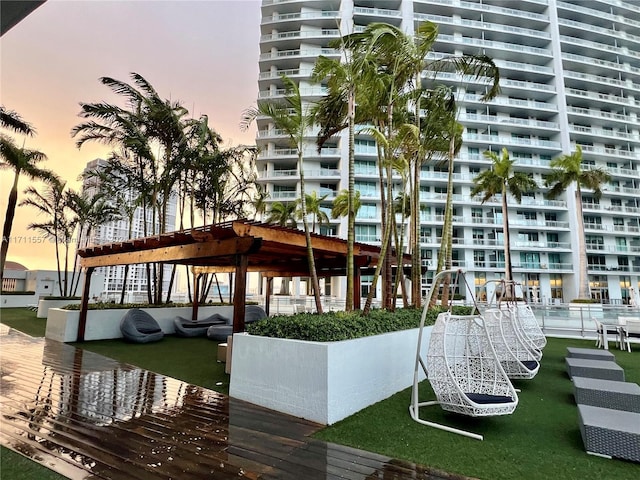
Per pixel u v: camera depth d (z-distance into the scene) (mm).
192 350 7727
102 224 14367
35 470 2562
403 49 5973
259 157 27438
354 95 5738
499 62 30234
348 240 5504
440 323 3838
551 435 3328
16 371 5672
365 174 27125
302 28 29781
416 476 2539
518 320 6188
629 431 2826
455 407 3488
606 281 30453
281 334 4254
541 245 29047
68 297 14477
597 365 5066
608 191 30656
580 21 34312
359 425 3527
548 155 31250
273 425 3508
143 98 11023
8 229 12891
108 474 2521
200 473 2557
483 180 20453
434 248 28375
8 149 12211
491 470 2633
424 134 7586
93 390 4680
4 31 1333
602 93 34125
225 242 5418
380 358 4488
